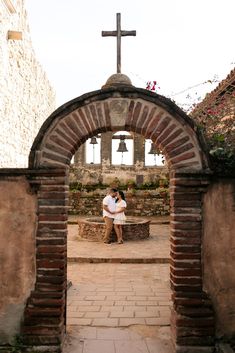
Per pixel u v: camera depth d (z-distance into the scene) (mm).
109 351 4004
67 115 4219
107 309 5355
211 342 3990
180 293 4059
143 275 7367
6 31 8672
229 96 5781
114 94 4215
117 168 18250
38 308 4051
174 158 4156
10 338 4090
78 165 18328
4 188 4176
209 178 4090
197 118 5359
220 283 4109
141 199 17031
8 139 9305
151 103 4230
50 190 4121
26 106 11312
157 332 4535
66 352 3986
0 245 4160
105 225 10750
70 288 6449
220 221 4152
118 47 4906
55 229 4113
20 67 10375
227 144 4523
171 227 4316
